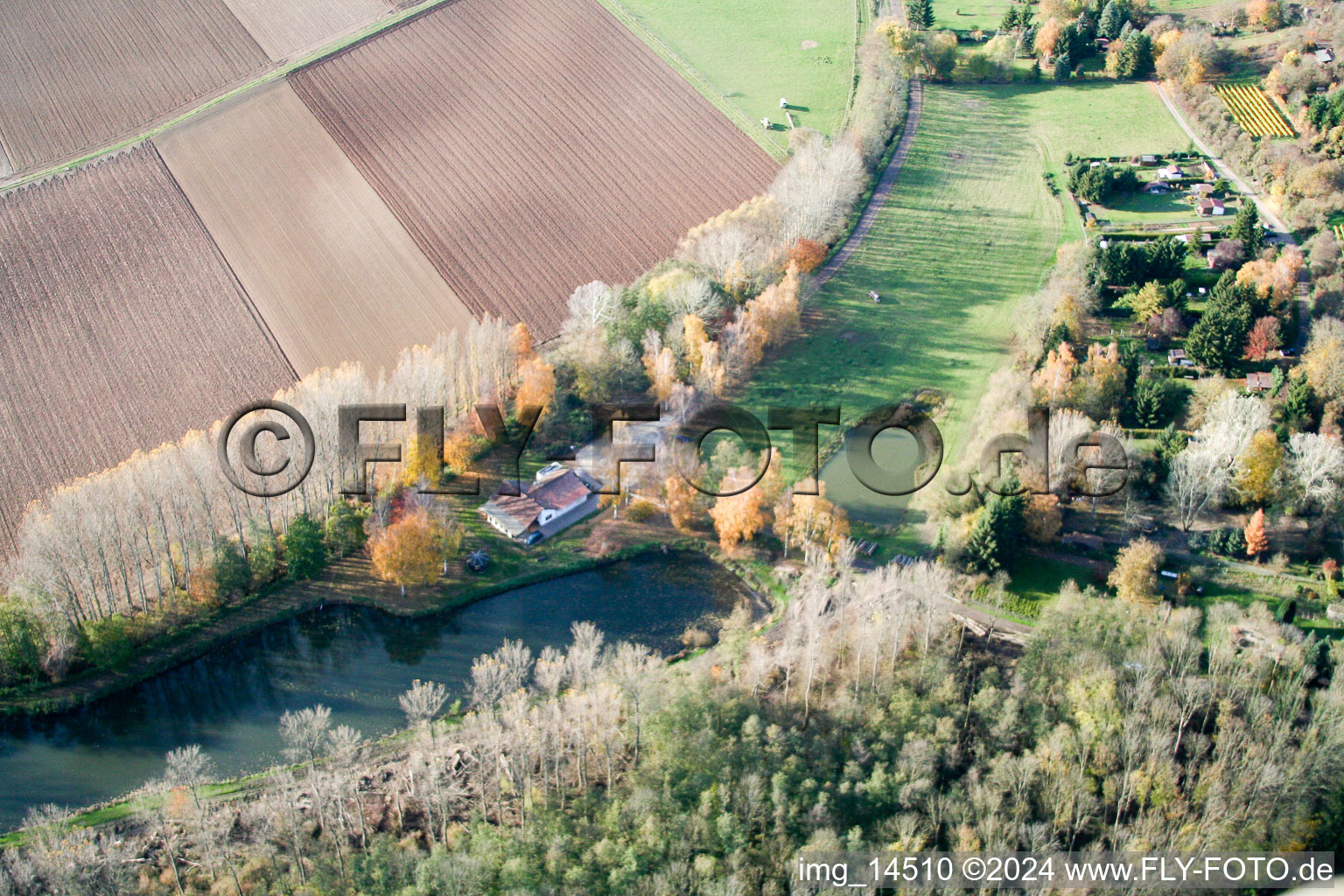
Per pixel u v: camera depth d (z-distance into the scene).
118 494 148.75
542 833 117.44
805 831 117.69
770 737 124.06
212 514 152.12
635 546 155.88
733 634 138.50
